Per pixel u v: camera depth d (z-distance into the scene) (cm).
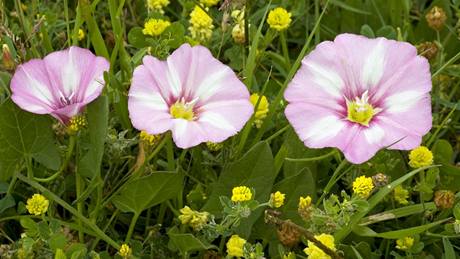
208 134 25
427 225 26
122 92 27
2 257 25
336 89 26
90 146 26
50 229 25
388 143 25
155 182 25
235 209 25
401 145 25
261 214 27
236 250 25
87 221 25
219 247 26
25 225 25
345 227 26
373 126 26
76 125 25
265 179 26
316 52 26
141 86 25
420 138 25
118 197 26
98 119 25
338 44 26
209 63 26
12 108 25
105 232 27
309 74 26
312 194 26
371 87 26
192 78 26
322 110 26
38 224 25
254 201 25
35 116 26
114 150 26
